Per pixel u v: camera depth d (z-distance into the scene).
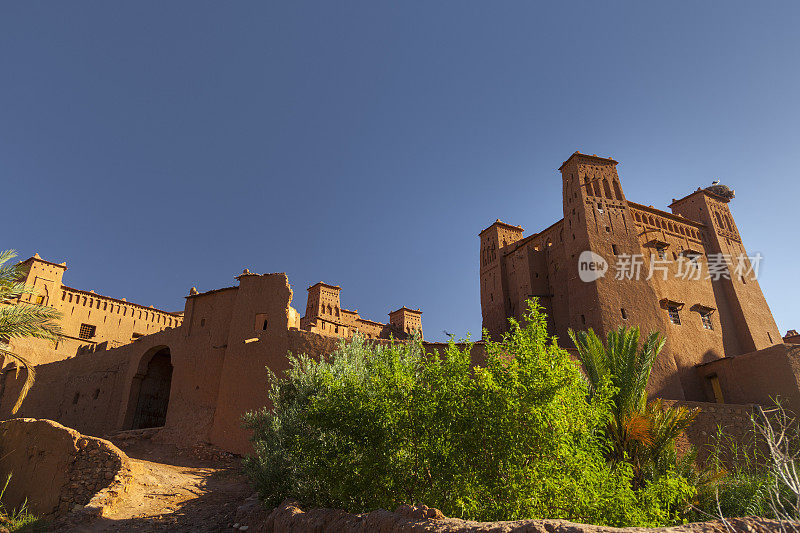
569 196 31.00
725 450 18.75
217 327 23.05
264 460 11.24
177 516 11.91
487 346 7.46
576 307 28.03
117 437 21.34
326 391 8.33
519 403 6.39
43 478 14.15
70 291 35.22
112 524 11.49
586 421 7.10
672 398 24.72
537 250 33.75
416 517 4.76
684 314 29.84
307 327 35.03
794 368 22.16
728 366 25.05
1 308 14.27
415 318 46.81
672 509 9.14
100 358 27.48
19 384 30.16
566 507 5.96
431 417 6.81
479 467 6.39
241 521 10.80
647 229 31.61
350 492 7.27
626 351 16.22
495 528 3.86
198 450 19.84
